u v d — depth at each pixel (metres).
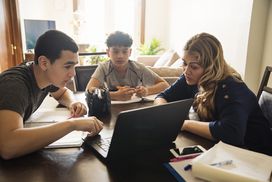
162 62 4.15
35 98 1.18
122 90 1.71
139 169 0.83
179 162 0.87
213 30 3.38
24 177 0.77
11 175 0.78
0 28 3.67
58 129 0.94
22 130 0.89
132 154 0.91
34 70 1.13
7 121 0.88
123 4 5.30
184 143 1.04
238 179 0.70
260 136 1.21
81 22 5.29
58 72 1.09
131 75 2.11
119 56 1.98
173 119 0.95
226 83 1.17
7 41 3.92
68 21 5.32
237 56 2.85
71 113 1.35
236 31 2.86
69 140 1.02
